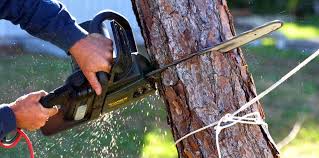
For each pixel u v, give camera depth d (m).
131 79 3.17
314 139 9.14
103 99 3.21
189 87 3.18
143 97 3.33
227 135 3.21
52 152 6.24
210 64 3.16
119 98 3.24
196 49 3.15
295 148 8.80
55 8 3.14
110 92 3.19
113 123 4.68
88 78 3.12
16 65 12.03
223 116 3.16
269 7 18.88
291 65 13.70
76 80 3.19
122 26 3.18
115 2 16.45
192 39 3.16
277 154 3.31
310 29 17.56
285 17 18.78
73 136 6.30
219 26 3.19
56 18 3.11
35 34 3.18
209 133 3.20
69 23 3.12
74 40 3.09
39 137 6.32
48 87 10.63
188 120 3.22
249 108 3.24
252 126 3.25
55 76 11.08
